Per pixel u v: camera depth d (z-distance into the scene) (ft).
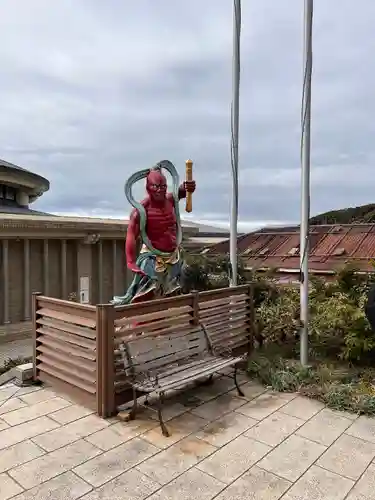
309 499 10.78
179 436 14.01
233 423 14.98
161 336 16.56
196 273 27.30
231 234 22.34
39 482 11.47
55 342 17.26
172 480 11.57
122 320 15.44
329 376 18.45
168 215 20.61
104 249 40.83
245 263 30.50
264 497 10.85
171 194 21.35
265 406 16.44
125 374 15.67
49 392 17.62
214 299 19.38
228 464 12.35
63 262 37.55
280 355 21.43
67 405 16.37
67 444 13.44
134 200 19.94
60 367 17.01
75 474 11.84
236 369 18.78
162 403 16.65
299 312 21.50
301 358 19.97
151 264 19.90
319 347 22.18
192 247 43.88
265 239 37.76
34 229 33.91
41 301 17.81
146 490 11.14
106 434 14.10
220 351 19.17
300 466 12.26
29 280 35.42
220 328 19.65
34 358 18.34
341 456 12.82
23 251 35.06
